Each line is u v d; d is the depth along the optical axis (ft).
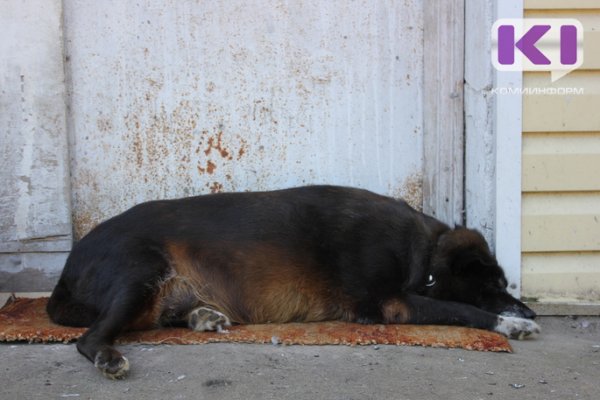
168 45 9.03
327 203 8.52
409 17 9.07
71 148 9.04
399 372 7.61
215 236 8.37
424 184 9.16
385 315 8.38
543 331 8.50
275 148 9.13
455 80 9.07
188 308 8.36
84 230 9.11
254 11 9.04
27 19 8.81
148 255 8.18
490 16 8.62
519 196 8.69
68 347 8.01
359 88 9.11
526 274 8.79
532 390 7.41
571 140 8.70
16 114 8.87
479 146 8.82
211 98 9.09
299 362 7.74
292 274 8.39
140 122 9.07
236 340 8.07
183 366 7.67
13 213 8.95
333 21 9.07
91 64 8.99
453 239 8.55
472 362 7.79
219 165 9.11
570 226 8.73
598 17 8.62
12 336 8.05
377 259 8.36
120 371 7.48
